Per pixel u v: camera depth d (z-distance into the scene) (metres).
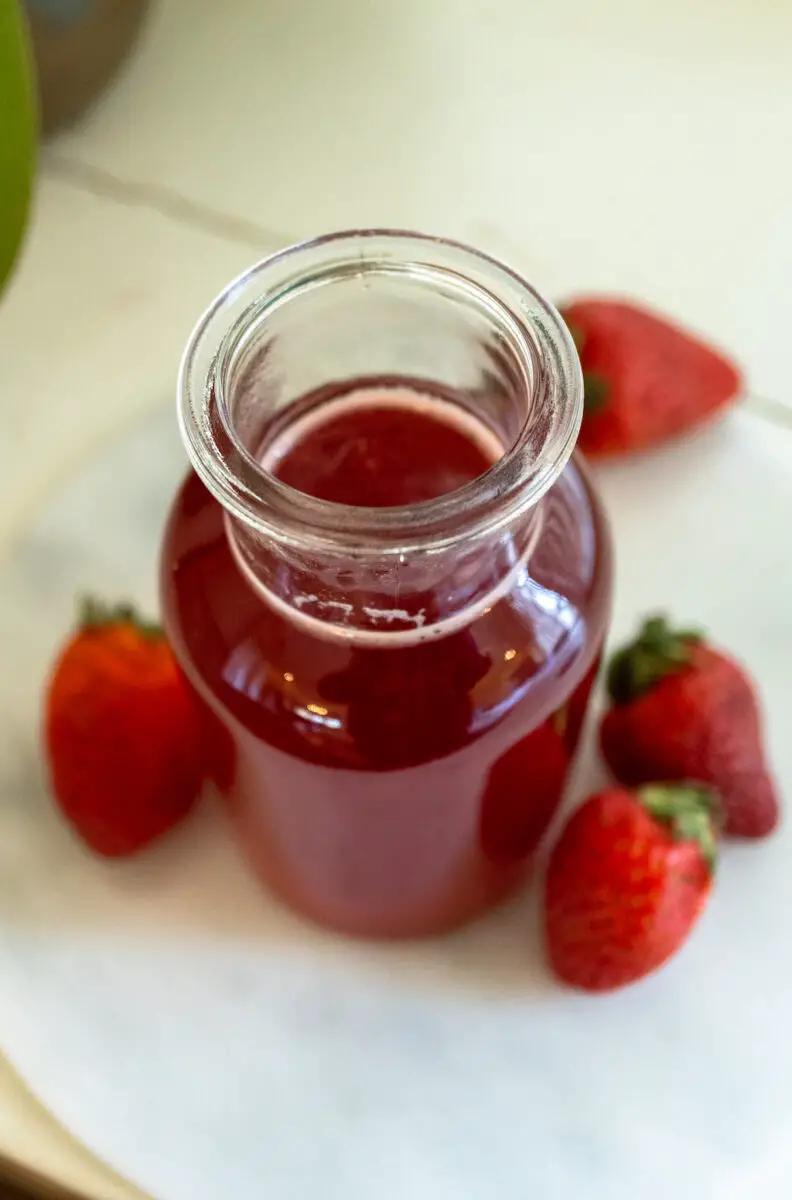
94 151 0.47
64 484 0.41
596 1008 0.36
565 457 0.29
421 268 0.31
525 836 0.35
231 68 0.48
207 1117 0.34
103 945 0.36
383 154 0.47
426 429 0.32
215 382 0.30
